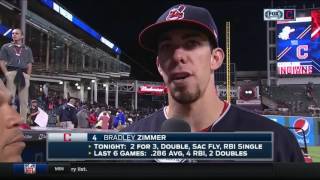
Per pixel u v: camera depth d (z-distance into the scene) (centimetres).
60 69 2414
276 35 4003
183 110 173
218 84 2664
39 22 2008
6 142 117
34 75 2130
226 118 175
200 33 157
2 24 1669
